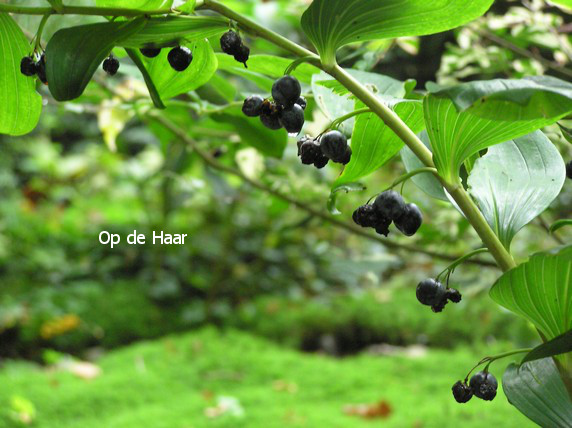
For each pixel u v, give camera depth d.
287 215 1.56
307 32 0.40
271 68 0.50
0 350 1.74
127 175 2.51
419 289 0.41
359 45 0.69
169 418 1.20
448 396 1.28
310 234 2.22
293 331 1.89
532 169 0.44
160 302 2.06
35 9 0.41
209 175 1.19
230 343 1.69
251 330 1.94
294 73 0.50
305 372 1.48
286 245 2.29
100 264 2.20
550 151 0.44
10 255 2.17
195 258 2.24
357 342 1.86
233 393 1.36
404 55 1.50
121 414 1.24
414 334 1.79
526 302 0.39
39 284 2.08
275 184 0.90
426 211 0.91
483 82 0.36
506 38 0.84
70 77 0.39
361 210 0.40
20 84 0.45
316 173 1.05
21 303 1.91
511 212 0.42
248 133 0.65
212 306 2.03
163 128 0.88
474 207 0.41
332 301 2.00
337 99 0.46
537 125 0.40
